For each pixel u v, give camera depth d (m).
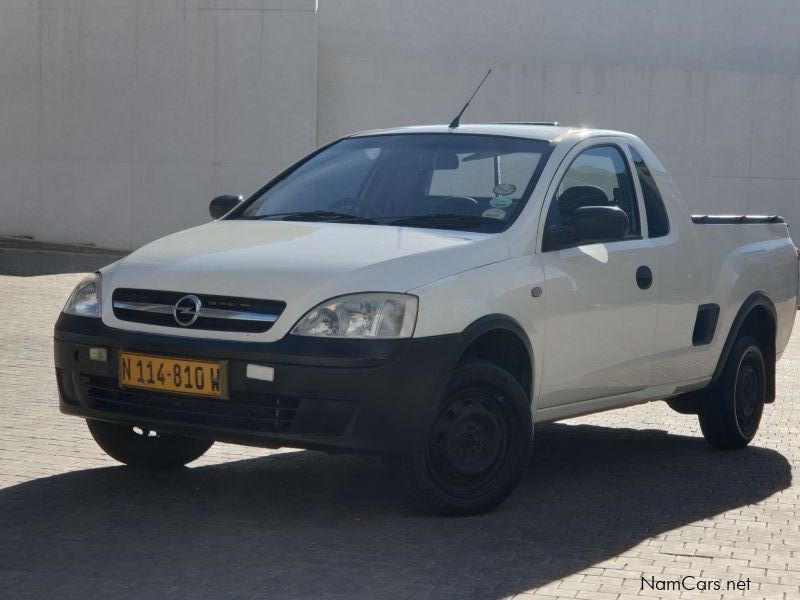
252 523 6.44
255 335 6.11
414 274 6.34
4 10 31.48
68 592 5.20
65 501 6.77
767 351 9.56
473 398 6.59
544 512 6.93
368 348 6.08
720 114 32.84
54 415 9.30
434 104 32.53
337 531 6.32
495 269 6.70
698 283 8.45
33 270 24.53
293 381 6.03
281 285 6.20
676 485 7.84
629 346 7.72
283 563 5.71
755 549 6.32
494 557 5.94
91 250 31.45
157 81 31.38
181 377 6.20
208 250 6.71
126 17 31.25
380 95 32.47
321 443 6.06
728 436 9.07
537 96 32.53
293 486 7.33
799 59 37.62
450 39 37.16
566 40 37.25
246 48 31.25
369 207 7.36
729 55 37.44
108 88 31.39
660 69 32.56
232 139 31.44
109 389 6.48
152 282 6.45
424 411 6.23
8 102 31.66
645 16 37.28
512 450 6.74
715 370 8.80
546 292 6.98
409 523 6.52
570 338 7.19
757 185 33.03
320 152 8.19
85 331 6.54
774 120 32.91
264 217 7.56
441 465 6.53
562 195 7.44
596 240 7.59
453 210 7.19
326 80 32.44
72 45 31.36
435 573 5.63
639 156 8.34
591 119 32.59
